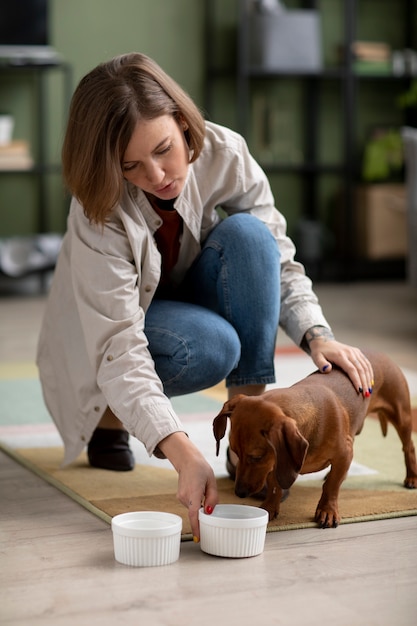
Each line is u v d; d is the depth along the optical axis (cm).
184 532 188
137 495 213
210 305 224
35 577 166
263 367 215
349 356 199
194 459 175
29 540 186
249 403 173
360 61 644
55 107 614
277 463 167
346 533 187
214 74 635
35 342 430
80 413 219
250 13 629
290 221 677
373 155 655
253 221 218
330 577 165
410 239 488
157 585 162
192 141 193
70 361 219
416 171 483
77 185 189
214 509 185
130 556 171
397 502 205
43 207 615
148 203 207
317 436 182
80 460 245
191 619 149
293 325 216
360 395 196
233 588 160
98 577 166
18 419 292
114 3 620
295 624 147
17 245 574
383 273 676
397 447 254
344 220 657
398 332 451
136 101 183
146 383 187
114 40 622
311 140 672
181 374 209
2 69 597
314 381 191
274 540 183
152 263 205
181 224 215
